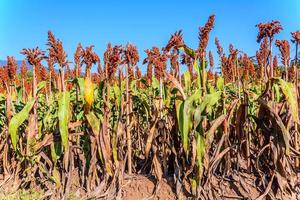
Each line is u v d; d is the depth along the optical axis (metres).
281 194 2.15
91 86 2.21
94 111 2.38
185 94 2.32
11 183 2.48
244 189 2.20
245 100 2.25
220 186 2.22
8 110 2.54
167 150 2.41
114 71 2.28
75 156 2.64
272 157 2.22
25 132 2.53
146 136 2.54
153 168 2.41
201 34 2.27
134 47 2.36
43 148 2.50
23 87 2.91
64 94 2.19
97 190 2.27
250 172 2.33
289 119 2.18
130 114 2.42
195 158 2.16
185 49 2.30
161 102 2.34
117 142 2.38
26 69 3.58
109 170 2.25
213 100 2.06
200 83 2.31
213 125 2.13
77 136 2.58
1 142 2.67
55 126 2.43
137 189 2.27
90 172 2.30
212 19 2.25
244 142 2.29
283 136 2.07
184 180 2.21
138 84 3.84
